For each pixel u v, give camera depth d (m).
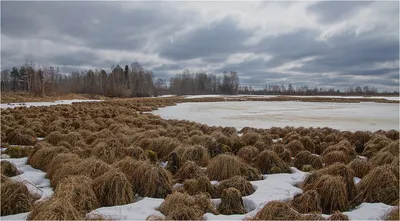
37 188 5.71
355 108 35.09
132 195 5.40
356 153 9.27
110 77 84.75
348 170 5.73
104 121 15.87
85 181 5.14
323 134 11.62
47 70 65.00
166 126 14.44
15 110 21.81
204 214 4.71
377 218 4.54
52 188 5.92
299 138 10.22
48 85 54.47
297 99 63.53
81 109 24.61
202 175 6.44
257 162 7.60
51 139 9.95
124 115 19.58
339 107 37.12
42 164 7.38
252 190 5.88
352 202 5.39
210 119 21.52
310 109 33.00
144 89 86.31
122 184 5.30
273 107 36.81
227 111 29.77
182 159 7.56
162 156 8.48
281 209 4.33
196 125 14.04
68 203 4.24
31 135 11.15
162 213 4.75
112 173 5.42
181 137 10.20
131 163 6.33
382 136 10.66
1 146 9.62
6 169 6.70
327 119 21.81
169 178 6.03
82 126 13.35
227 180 5.96
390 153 7.53
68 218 4.04
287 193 5.66
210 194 5.71
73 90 72.69
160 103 44.09
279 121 20.31
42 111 21.86
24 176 6.66
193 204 4.77
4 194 4.85
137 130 11.81
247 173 6.80
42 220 3.91
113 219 4.46
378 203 5.19
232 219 4.54
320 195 5.09
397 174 5.85
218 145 8.86
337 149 8.64
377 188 5.39
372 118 22.66
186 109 32.81
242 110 31.27
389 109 33.22
